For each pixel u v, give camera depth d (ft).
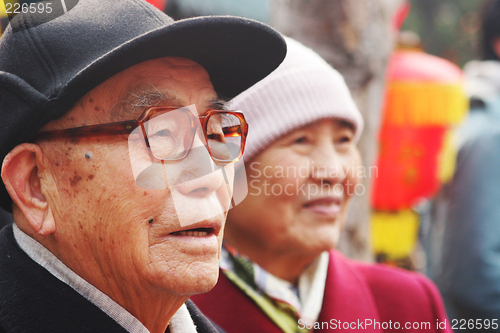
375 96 8.54
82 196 3.49
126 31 3.53
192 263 3.51
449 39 42.52
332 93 5.64
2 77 3.39
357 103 8.36
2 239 3.87
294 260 5.87
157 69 3.61
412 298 6.62
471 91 9.78
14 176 3.52
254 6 10.10
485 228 8.26
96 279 3.65
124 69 3.44
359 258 8.63
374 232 11.57
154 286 3.51
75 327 3.46
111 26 3.52
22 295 3.51
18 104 3.41
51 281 3.56
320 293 5.93
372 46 8.30
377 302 6.52
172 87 3.63
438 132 11.31
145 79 3.56
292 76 5.54
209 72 4.05
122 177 3.44
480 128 8.93
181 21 3.41
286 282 5.92
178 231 3.56
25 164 3.55
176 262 3.48
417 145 11.28
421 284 6.91
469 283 8.24
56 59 3.43
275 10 8.71
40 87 3.40
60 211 3.55
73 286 3.65
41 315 3.45
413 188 11.48
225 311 5.48
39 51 3.44
